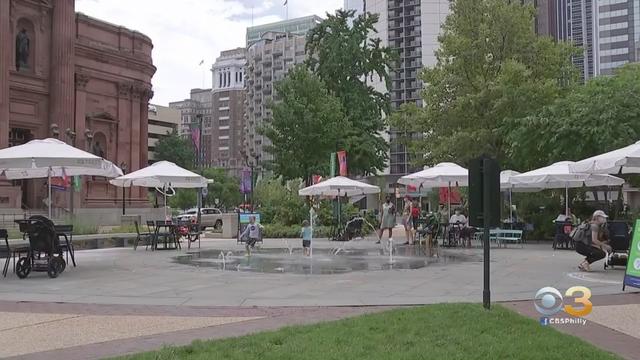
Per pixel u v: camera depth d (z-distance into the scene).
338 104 40.75
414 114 36.16
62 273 15.02
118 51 51.03
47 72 44.31
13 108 42.25
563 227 22.59
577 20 134.75
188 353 6.46
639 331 7.96
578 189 29.23
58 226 15.50
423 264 16.98
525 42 33.34
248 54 176.50
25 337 7.78
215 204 98.50
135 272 15.17
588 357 6.25
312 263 17.38
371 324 7.88
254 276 14.20
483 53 33.28
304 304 10.18
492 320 8.04
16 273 14.43
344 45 47.03
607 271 15.04
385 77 49.06
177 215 51.31
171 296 11.19
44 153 14.95
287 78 41.41
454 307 9.08
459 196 35.88
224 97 194.50
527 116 28.44
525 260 18.05
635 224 11.74
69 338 7.70
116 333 7.99
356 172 47.75
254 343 6.82
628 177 27.08
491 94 31.16
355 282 13.03
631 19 125.00
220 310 9.74
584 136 24.59
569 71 34.19
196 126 74.25
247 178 36.31
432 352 6.34
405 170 111.56
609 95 24.73
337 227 30.34
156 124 137.50
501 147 31.89
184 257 19.53
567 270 15.31
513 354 6.29
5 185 38.94
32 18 43.47
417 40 125.69
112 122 50.56
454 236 24.41
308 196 33.47
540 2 136.88
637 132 23.97
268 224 32.44
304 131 39.09
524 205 29.59
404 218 26.08
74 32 45.66
